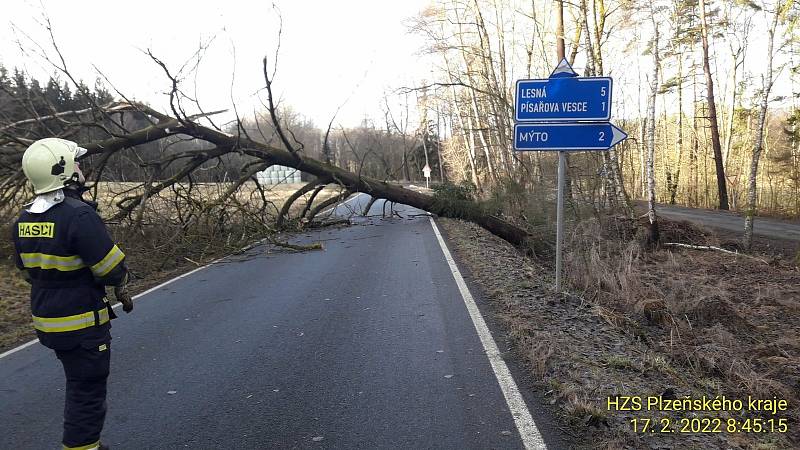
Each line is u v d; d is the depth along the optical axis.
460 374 4.57
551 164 13.54
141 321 6.70
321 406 4.09
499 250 11.72
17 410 4.26
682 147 40.09
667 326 6.56
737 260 12.89
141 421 3.95
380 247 12.59
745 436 3.60
